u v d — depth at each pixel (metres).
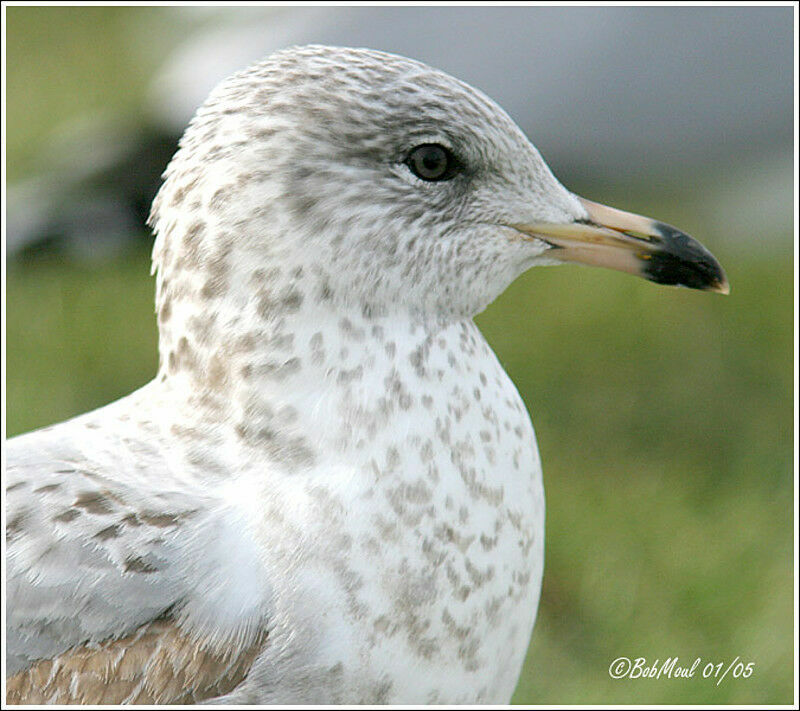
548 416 3.95
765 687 3.82
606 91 4.04
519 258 3.69
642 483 3.90
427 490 3.66
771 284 4.00
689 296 4.01
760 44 4.03
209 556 3.65
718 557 3.87
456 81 3.68
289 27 4.22
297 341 3.66
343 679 3.65
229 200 3.66
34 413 3.95
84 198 4.25
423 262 3.67
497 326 3.99
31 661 3.64
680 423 3.94
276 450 3.66
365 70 3.67
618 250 3.70
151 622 3.65
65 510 3.65
